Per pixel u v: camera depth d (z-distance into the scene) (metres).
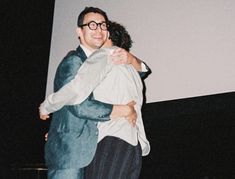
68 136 1.37
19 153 2.61
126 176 1.32
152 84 2.11
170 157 2.36
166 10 2.12
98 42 1.49
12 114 2.50
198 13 2.03
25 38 2.41
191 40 2.02
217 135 2.22
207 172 2.26
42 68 2.55
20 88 2.50
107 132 1.34
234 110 1.96
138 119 1.43
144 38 2.16
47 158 1.42
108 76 1.39
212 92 1.92
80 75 1.30
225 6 1.95
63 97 1.30
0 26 2.21
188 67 2.01
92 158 1.34
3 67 2.34
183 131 2.28
